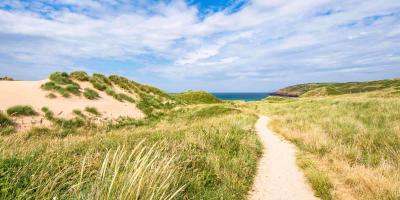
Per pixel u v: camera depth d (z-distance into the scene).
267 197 6.11
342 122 15.32
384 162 7.60
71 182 4.61
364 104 24.03
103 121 17.00
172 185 5.06
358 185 6.30
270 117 27.08
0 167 4.94
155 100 29.27
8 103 15.69
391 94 46.09
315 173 7.14
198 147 8.91
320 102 32.94
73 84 22.58
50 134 12.81
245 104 51.25
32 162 5.45
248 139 11.34
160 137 10.02
